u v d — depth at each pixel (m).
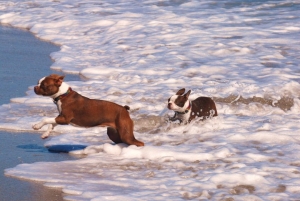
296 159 10.77
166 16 27.28
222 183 9.46
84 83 16.91
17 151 11.29
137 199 8.65
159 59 19.75
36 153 11.20
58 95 10.80
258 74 17.95
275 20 26.52
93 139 12.11
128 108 11.21
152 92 15.85
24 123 13.00
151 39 22.70
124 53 20.89
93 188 9.20
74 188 9.18
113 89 16.00
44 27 26.22
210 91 15.85
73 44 22.88
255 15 27.70
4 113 13.78
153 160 10.73
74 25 26.22
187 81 17.11
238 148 11.46
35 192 9.12
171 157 10.73
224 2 31.00
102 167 10.30
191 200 8.75
